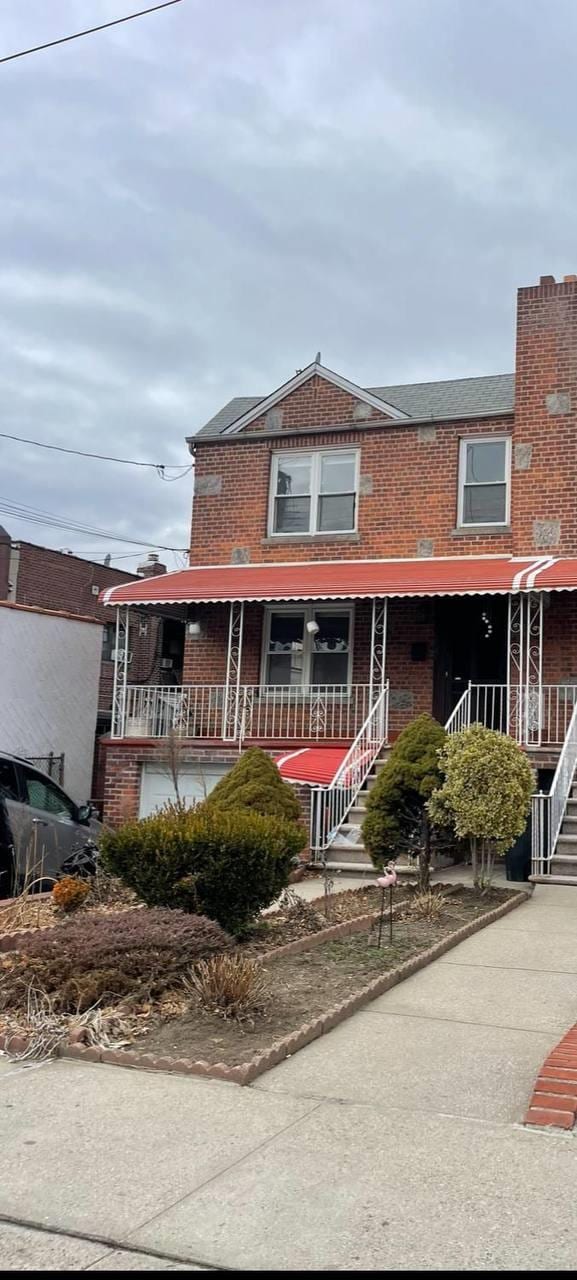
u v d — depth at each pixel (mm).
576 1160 4508
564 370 16047
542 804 12406
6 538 26938
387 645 16875
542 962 8148
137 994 6625
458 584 14266
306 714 17203
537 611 15555
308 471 18141
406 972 7691
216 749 16266
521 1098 5262
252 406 19516
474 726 11141
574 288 16141
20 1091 5395
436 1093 5340
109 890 10344
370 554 17312
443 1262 3670
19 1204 4133
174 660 24562
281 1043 5934
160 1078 5590
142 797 16734
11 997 6590
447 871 13531
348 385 17766
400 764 11430
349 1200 4129
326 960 7953
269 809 12242
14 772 11805
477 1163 4473
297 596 15164
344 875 13023
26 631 19312
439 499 17031
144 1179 4336
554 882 12078
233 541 18312
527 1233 3863
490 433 16859
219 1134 4805
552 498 15875
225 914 8477
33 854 10438
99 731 22500
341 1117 5016
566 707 15289
